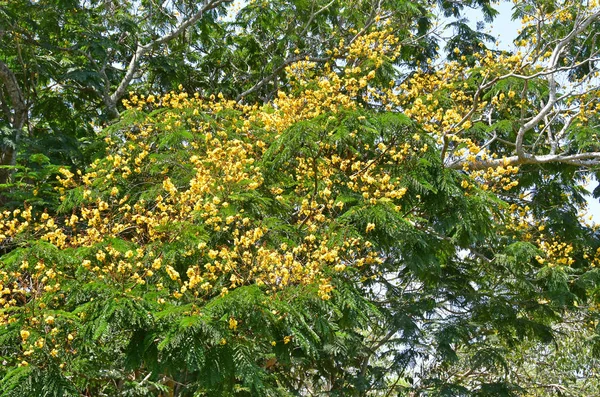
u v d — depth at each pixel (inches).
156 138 270.5
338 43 438.3
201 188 207.5
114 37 405.7
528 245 371.6
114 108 381.7
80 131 394.0
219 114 291.7
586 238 427.5
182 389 291.7
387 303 438.9
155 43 417.1
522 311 446.6
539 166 402.3
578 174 453.7
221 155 219.6
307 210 218.7
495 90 351.6
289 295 188.1
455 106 340.8
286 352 198.1
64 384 178.9
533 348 557.3
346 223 212.8
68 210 255.9
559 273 375.9
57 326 183.6
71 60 391.9
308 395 537.0
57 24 368.5
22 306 187.2
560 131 372.5
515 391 451.8
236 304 171.6
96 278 182.2
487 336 470.6
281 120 261.0
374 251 241.9
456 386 438.0
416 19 468.4
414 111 265.0
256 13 444.5
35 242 184.9
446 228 250.7
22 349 193.0
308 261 205.9
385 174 231.1
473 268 444.1
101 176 251.6
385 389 467.2
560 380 545.6
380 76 351.9
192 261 208.1
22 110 360.2
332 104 248.4
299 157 248.5
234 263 191.6
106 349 210.1
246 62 461.7
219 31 445.1
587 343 489.1
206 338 172.2
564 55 377.7
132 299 175.3
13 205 278.5
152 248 200.7
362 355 435.8
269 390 299.0
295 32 449.1
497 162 349.1
